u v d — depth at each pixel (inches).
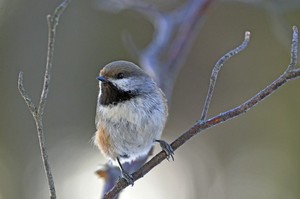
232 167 547.5
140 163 254.2
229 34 546.6
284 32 388.8
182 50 333.7
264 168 541.0
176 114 553.3
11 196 541.0
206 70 552.1
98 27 555.2
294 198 521.3
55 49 559.5
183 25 343.6
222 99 555.5
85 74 556.4
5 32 561.6
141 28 545.3
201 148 555.2
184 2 451.8
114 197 202.1
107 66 250.7
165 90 315.3
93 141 261.0
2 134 554.6
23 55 562.6
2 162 546.6
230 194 535.5
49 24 164.2
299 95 548.1
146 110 241.1
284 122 548.4
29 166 547.2
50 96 556.4
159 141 245.4
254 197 530.6
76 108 554.6
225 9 547.2
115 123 242.7
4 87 559.2
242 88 555.5
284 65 548.1
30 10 565.6
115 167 253.1
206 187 538.6
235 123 559.5
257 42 548.1
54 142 549.3
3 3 565.6
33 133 554.6
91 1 555.5
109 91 244.2
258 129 554.3
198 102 553.0
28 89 562.3
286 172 535.2
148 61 320.5
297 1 383.6
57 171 539.5
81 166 534.3
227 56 184.1
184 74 553.6
